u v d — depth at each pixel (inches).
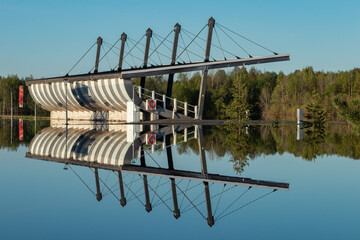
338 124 2020.2
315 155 686.5
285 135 1208.2
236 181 466.6
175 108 2021.4
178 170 550.9
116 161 631.2
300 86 3690.9
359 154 696.4
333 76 3831.2
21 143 894.4
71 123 1961.1
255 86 3823.8
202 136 1171.3
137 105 1898.4
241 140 1017.5
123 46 2046.0
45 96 2378.2
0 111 3649.1
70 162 607.5
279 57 1606.8
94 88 1957.4
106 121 2215.8
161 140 1024.2
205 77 2018.9
